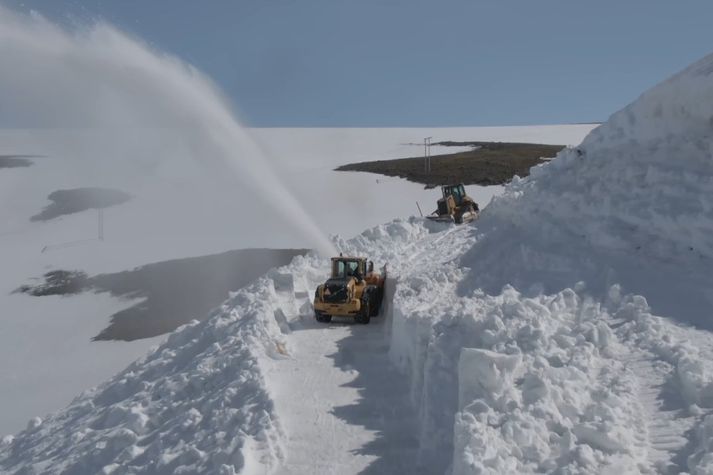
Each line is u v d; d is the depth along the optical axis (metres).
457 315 9.71
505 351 8.16
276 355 12.02
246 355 11.21
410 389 10.11
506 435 6.53
